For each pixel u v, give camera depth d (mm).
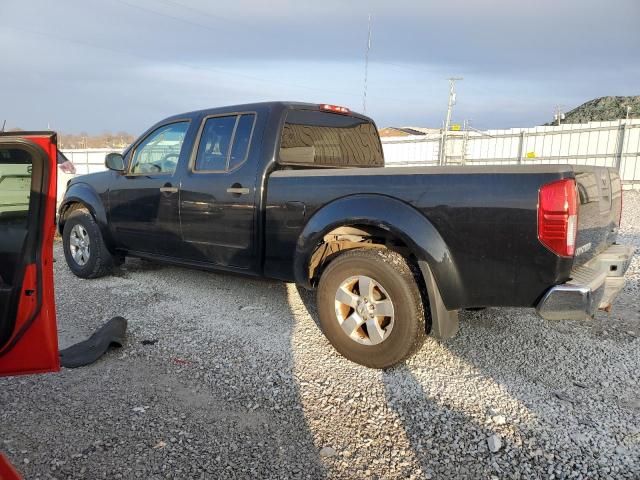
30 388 3412
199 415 3094
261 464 2637
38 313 2570
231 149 4699
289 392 3375
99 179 5988
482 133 23859
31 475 2527
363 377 3586
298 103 4781
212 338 4289
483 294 3314
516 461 2646
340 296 3816
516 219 3117
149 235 5410
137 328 4516
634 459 2637
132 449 2746
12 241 2758
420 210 3445
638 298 5324
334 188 3883
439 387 3428
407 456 2703
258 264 4461
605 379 3531
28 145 2506
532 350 4027
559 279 3072
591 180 3428
